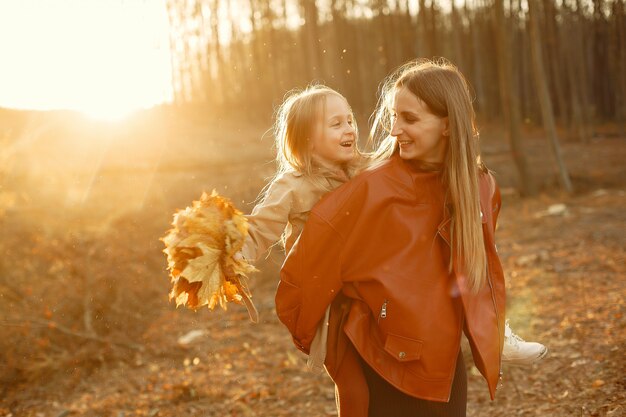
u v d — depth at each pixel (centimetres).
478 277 240
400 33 3434
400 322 235
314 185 258
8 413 527
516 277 802
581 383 450
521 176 1597
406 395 240
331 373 256
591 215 1218
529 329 588
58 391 566
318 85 281
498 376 243
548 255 901
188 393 526
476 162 251
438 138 251
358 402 247
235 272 232
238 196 1427
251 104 3859
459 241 239
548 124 1638
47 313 673
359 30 4166
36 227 938
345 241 244
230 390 527
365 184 245
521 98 3762
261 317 734
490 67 3738
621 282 709
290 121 265
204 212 232
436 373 234
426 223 244
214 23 4150
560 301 666
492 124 3566
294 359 586
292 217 262
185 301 236
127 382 571
